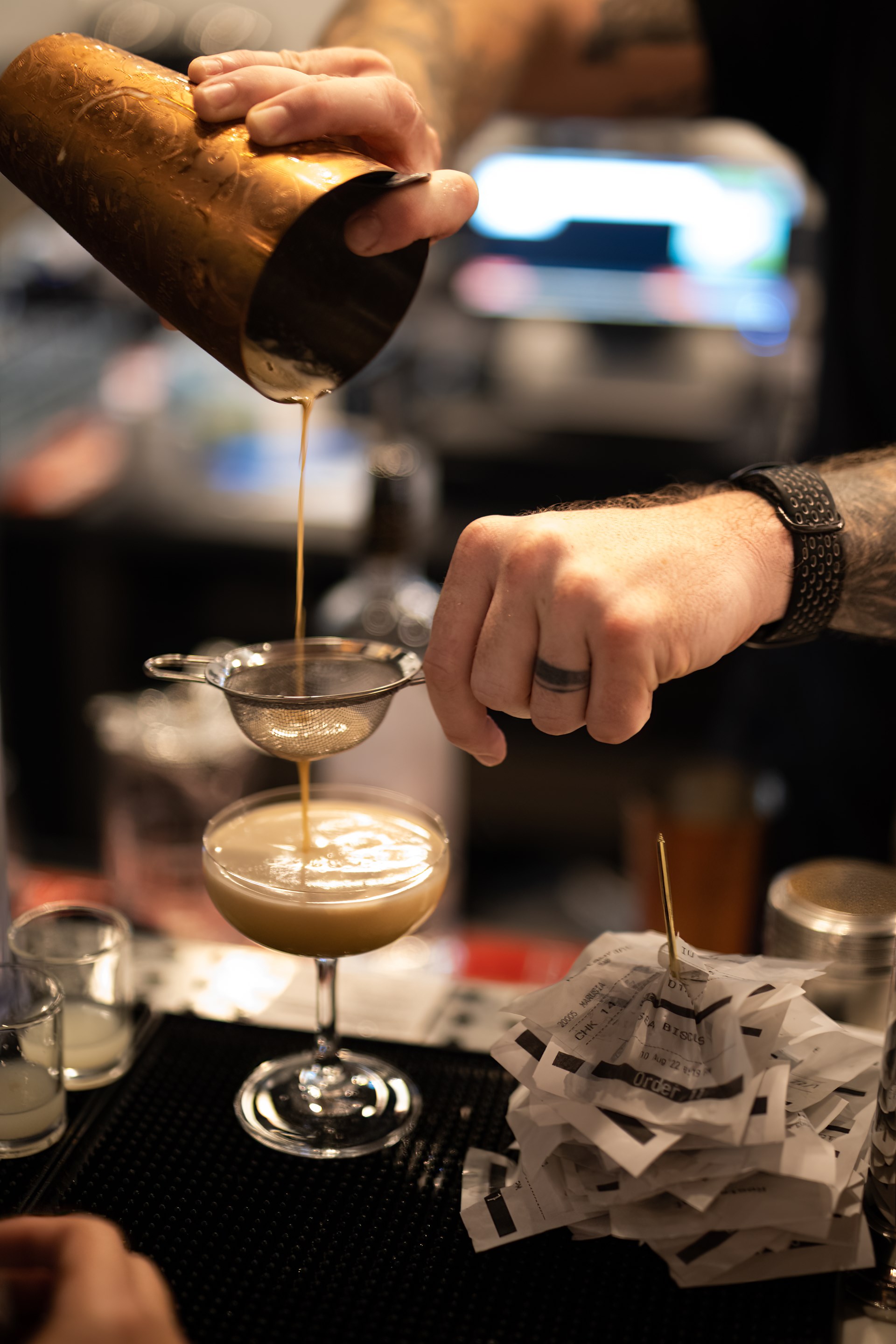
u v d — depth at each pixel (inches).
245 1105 27.5
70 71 26.0
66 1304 20.8
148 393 75.9
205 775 38.9
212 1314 23.6
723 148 69.4
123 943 28.4
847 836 45.1
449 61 36.6
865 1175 24.6
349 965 32.1
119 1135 26.9
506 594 24.5
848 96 41.5
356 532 60.8
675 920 36.6
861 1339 23.6
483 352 73.3
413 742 39.0
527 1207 24.5
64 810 68.6
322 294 27.0
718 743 50.4
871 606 28.2
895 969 23.9
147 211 25.1
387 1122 27.1
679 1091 23.6
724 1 42.9
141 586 65.3
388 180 26.0
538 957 37.5
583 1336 23.5
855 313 42.6
